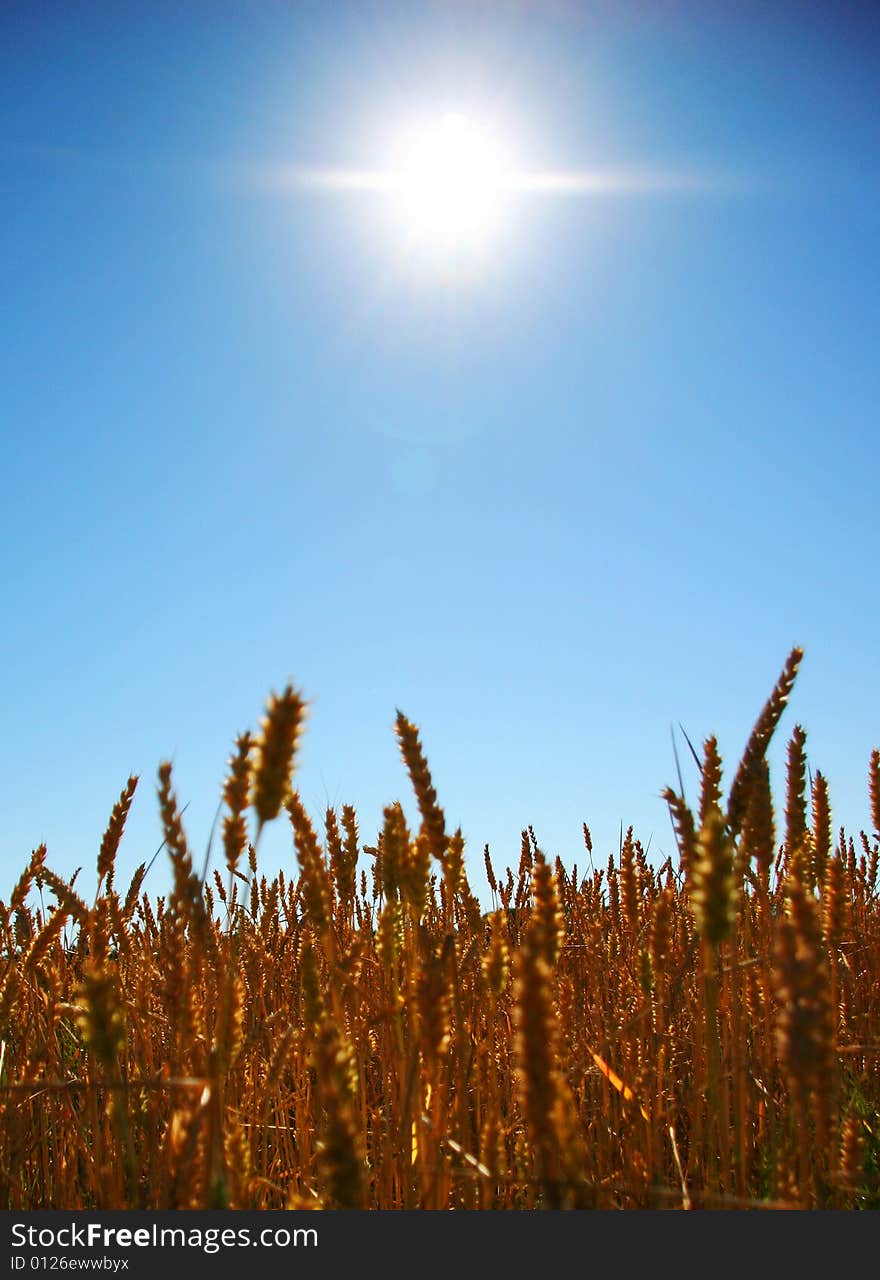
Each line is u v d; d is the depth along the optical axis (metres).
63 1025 0.98
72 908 0.81
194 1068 0.67
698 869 0.54
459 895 0.79
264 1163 0.80
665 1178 0.74
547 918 0.57
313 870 0.66
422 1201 0.59
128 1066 0.74
